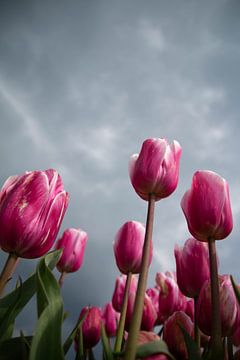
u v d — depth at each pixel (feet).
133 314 0.68
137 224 1.35
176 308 1.61
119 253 1.31
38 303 0.69
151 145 1.00
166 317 1.60
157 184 0.97
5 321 0.74
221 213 1.00
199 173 1.05
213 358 0.76
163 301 1.62
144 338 0.93
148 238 0.85
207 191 1.02
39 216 0.82
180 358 0.99
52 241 0.85
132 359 0.62
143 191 0.98
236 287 0.86
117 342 1.08
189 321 1.07
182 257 1.25
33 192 0.82
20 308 0.83
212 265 0.93
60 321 0.64
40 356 0.61
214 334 0.79
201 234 1.01
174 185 0.99
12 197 0.82
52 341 0.63
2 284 0.77
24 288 0.86
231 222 1.01
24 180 0.84
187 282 1.22
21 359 0.72
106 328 1.75
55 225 0.85
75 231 1.67
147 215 0.93
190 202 1.04
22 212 0.80
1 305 0.83
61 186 0.89
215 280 0.88
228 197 1.03
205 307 0.96
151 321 1.43
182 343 1.00
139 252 1.30
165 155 0.99
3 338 0.80
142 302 0.70
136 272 1.30
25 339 0.72
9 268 0.79
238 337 1.12
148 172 0.97
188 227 1.06
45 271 0.70
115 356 0.82
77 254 1.63
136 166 1.00
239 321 1.00
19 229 0.79
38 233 0.81
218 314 0.82
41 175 0.85
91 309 1.47
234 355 1.03
